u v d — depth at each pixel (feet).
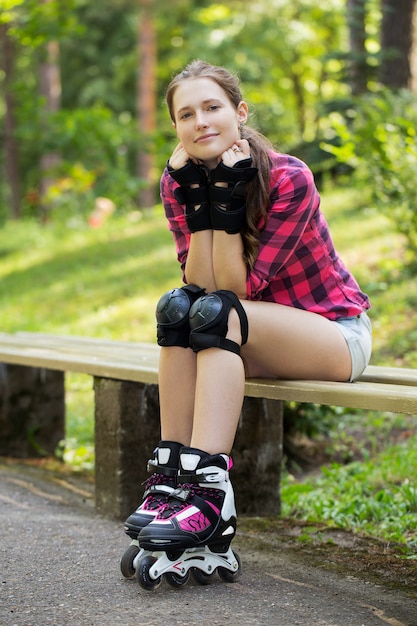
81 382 26.71
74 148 70.95
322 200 44.01
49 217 67.21
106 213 57.93
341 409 20.01
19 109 70.38
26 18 42.47
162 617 9.18
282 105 107.14
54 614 9.30
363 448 19.38
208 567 10.26
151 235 48.03
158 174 84.33
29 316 36.11
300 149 45.88
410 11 45.09
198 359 10.36
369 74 45.60
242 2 95.30
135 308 34.17
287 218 11.01
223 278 11.07
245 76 95.71
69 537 12.48
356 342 11.73
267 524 13.83
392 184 28.76
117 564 11.15
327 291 11.85
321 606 9.67
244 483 14.58
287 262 11.55
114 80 101.14
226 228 10.93
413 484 15.67
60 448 19.98
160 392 10.85
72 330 32.37
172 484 10.54
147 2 73.31
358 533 13.39
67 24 43.39
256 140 11.17
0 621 9.11
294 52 99.81
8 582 10.36
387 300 28.25
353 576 10.94
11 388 19.45
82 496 15.80
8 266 48.85
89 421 22.67
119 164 70.44
